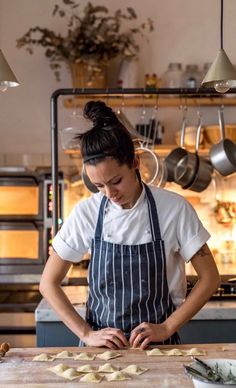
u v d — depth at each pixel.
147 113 4.03
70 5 4.01
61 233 1.80
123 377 1.35
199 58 4.04
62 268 1.79
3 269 3.45
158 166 2.68
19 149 4.08
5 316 3.38
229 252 3.75
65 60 3.86
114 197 1.62
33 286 3.44
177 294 1.79
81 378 1.36
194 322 2.27
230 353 1.55
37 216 3.45
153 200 1.75
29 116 4.07
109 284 1.75
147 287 1.73
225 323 2.27
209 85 2.19
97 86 3.74
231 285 2.47
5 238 3.46
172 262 1.77
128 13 4.02
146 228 1.74
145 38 4.02
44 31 3.93
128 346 1.63
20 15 4.04
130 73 3.83
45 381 1.34
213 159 2.89
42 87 4.05
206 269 1.74
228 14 4.04
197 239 1.74
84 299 2.40
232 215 3.89
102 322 1.76
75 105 3.79
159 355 1.54
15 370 1.42
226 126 3.64
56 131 2.53
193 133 3.63
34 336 3.37
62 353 1.56
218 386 1.16
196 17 4.04
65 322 1.71
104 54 3.74
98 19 3.99
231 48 4.04
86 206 1.79
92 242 1.78
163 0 4.04
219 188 3.95
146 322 1.70
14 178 3.45
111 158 1.54
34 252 3.45
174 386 1.30
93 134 1.55
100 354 1.55
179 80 3.82
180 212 1.75
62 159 4.02
